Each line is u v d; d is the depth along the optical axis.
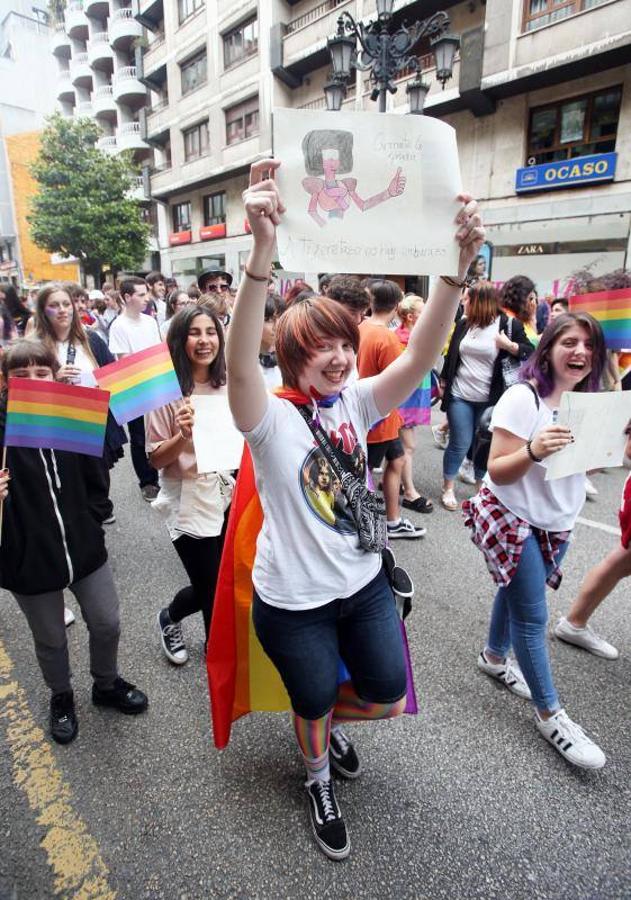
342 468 1.47
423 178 1.30
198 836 1.69
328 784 1.73
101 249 20.02
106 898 1.51
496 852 1.64
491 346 4.04
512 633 2.03
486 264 12.31
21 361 1.82
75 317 3.66
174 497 2.19
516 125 11.95
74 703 2.26
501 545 1.93
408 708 1.86
